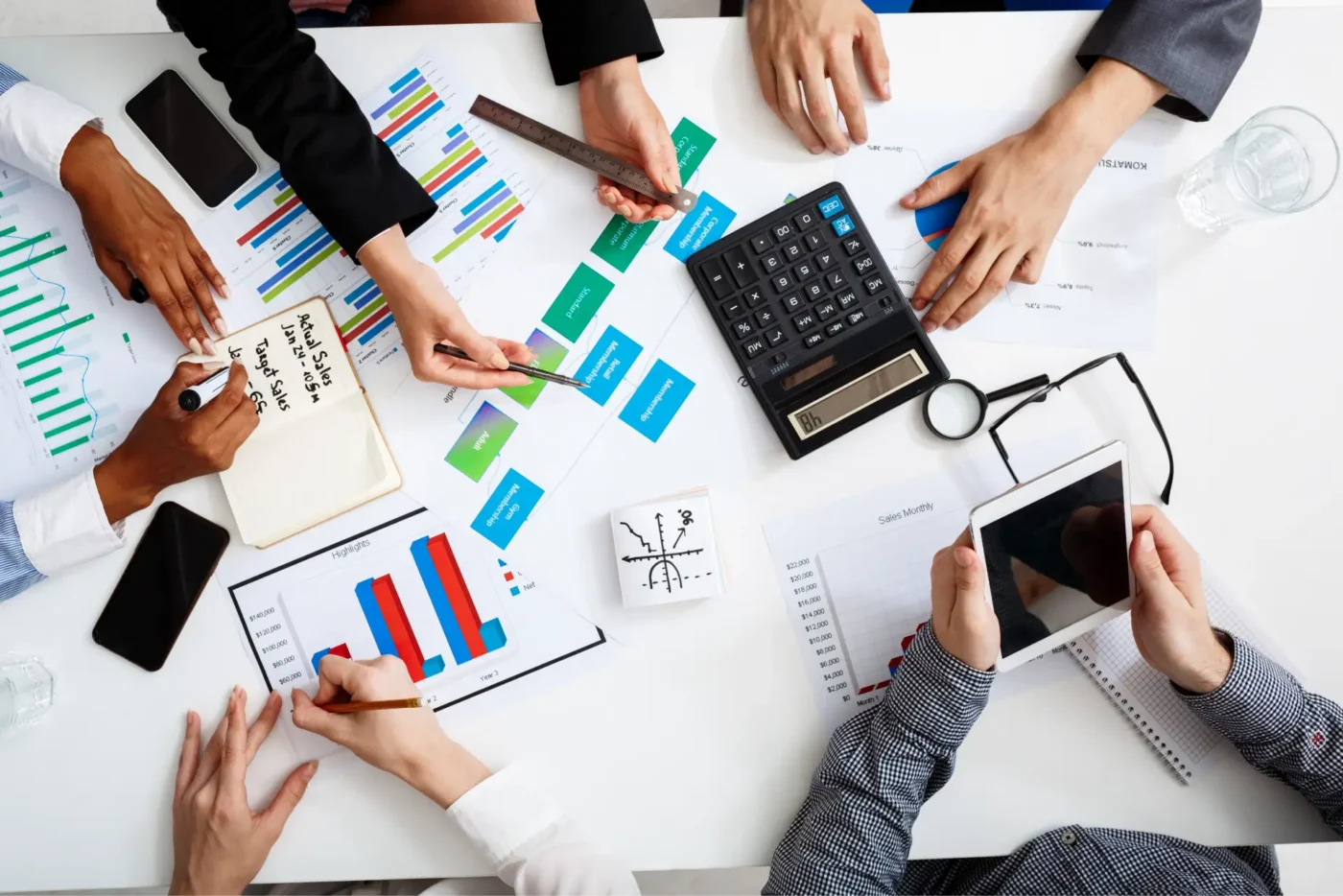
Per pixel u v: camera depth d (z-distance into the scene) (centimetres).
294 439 87
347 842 88
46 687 88
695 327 88
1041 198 86
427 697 88
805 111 88
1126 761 86
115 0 148
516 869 84
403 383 88
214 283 88
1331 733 81
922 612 87
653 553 85
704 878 125
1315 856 132
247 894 106
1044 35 89
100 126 89
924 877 96
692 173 89
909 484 87
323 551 88
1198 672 80
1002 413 88
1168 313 88
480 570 88
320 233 89
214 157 89
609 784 87
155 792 88
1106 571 80
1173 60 84
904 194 89
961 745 86
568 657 87
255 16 82
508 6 118
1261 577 87
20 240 90
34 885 88
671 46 90
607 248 89
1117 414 87
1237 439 88
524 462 88
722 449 87
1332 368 87
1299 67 88
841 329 87
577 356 88
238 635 88
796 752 87
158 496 89
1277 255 88
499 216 89
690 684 87
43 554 85
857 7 88
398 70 90
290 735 88
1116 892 82
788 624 87
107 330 90
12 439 89
